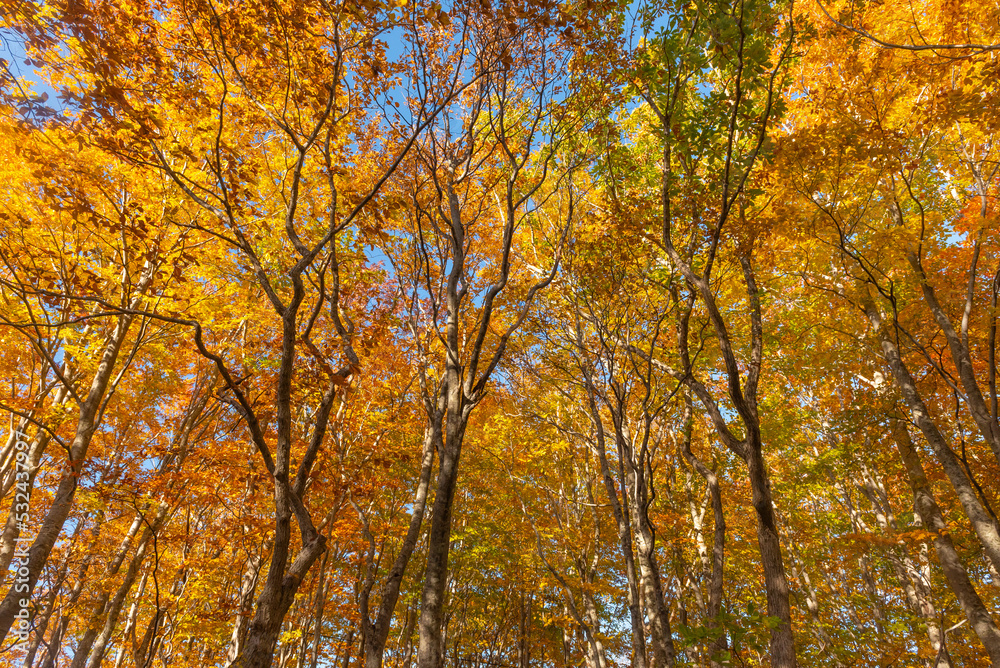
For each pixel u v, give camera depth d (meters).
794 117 10.87
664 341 11.12
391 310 10.27
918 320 10.38
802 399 15.50
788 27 6.57
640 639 8.21
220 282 10.70
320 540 5.92
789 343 12.07
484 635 22.12
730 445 7.50
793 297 11.44
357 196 8.03
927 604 11.82
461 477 16.33
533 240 11.86
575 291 10.54
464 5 7.08
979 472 11.19
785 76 6.76
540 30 7.26
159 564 12.17
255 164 7.23
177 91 6.57
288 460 5.86
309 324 6.73
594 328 10.82
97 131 6.37
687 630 7.68
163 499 10.60
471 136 8.12
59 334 9.03
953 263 9.69
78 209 7.13
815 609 13.60
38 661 12.97
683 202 8.13
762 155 6.94
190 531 12.98
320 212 9.84
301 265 5.88
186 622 11.84
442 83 8.02
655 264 10.01
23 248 8.04
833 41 9.55
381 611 7.35
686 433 10.88
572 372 11.70
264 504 12.62
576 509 15.51
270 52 6.77
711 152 7.38
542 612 19.02
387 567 16.02
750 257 8.63
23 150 6.78
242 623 11.24
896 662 11.62
